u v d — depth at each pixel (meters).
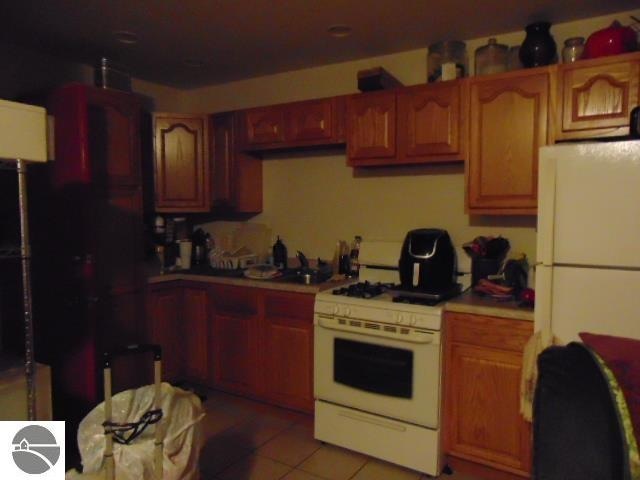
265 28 2.61
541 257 1.90
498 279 2.52
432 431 2.24
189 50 2.97
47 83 3.05
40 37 2.74
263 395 2.95
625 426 0.94
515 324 2.11
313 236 3.43
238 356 3.05
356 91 3.17
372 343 2.38
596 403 1.00
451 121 2.50
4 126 1.54
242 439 2.67
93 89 2.67
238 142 3.35
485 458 2.22
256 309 2.94
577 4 2.28
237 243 3.71
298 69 3.37
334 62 3.21
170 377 3.26
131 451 1.57
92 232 2.70
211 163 3.49
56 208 2.73
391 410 2.34
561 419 1.07
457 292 2.54
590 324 1.84
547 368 1.14
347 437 2.49
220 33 2.68
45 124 1.64
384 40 2.78
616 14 2.39
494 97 2.38
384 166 3.01
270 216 3.62
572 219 1.85
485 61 2.53
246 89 3.66
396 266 2.82
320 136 2.98
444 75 2.55
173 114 3.38
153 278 3.10
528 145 2.31
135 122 2.94
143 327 3.04
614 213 1.79
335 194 3.31
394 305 2.30
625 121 2.08
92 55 3.06
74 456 2.38
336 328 2.47
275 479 2.27
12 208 2.68
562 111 2.21
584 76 2.16
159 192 3.39
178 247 3.59
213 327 3.16
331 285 2.79
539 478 1.08
